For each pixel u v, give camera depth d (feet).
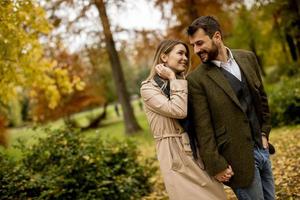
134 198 21.48
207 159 9.48
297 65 62.75
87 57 57.88
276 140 28.81
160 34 57.31
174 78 9.87
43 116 84.74
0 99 23.82
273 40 75.00
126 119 63.16
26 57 21.68
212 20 9.78
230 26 62.13
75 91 86.17
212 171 9.55
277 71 73.26
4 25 19.06
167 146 10.02
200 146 9.65
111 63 62.80
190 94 9.85
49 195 17.56
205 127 9.55
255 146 10.07
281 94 36.17
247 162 9.56
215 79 9.67
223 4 56.49
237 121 9.59
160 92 10.11
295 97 35.09
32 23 21.74
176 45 10.39
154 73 10.44
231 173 9.61
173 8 56.03
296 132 29.96
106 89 106.83
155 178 26.05
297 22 55.57
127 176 21.89
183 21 57.26
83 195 18.65
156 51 10.54
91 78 68.23
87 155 20.01
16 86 23.11
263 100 10.48
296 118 34.83
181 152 9.97
